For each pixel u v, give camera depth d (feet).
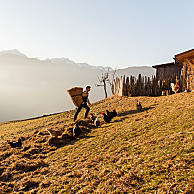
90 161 20.65
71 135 32.22
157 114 31.27
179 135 19.40
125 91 65.16
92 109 55.72
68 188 16.43
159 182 13.38
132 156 18.76
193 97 37.88
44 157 26.16
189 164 14.12
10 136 42.93
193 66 47.39
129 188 13.97
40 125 49.24
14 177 20.77
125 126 29.71
